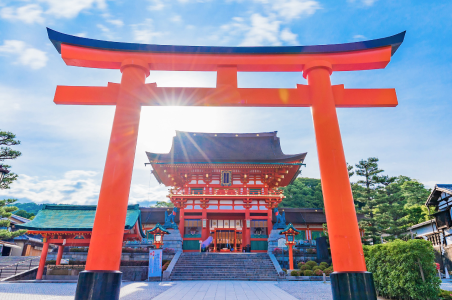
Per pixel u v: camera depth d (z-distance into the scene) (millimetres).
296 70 9906
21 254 48125
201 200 35094
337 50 9445
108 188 7578
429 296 10828
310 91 9250
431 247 11500
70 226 22438
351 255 7078
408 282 11398
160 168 36844
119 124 8328
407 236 35562
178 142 42156
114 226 7285
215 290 15711
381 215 36188
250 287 17250
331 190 7754
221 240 35688
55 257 28656
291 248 25125
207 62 9477
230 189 36125
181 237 32000
